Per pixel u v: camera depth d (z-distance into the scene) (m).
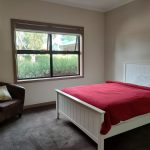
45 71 4.07
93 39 4.59
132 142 2.24
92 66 4.65
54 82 4.07
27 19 3.58
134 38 3.80
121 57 4.21
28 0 3.55
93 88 2.99
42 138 2.37
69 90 2.87
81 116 2.31
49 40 4.04
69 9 4.11
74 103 2.48
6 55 3.42
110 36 4.53
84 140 2.31
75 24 4.23
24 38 3.72
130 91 2.69
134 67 3.79
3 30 3.34
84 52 4.47
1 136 2.43
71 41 4.38
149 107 2.33
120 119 1.98
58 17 3.96
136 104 2.18
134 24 3.78
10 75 3.51
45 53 4.02
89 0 3.83
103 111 1.87
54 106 3.90
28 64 3.83
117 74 4.36
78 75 4.52
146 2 3.46
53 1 3.82
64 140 2.31
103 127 1.87
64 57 4.32
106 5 4.20
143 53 3.61
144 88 2.92
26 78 3.84
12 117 3.15
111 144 2.19
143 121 2.33
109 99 2.20
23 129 2.66
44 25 3.78
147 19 3.47
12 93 3.25
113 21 4.39
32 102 3.82
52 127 2.73
